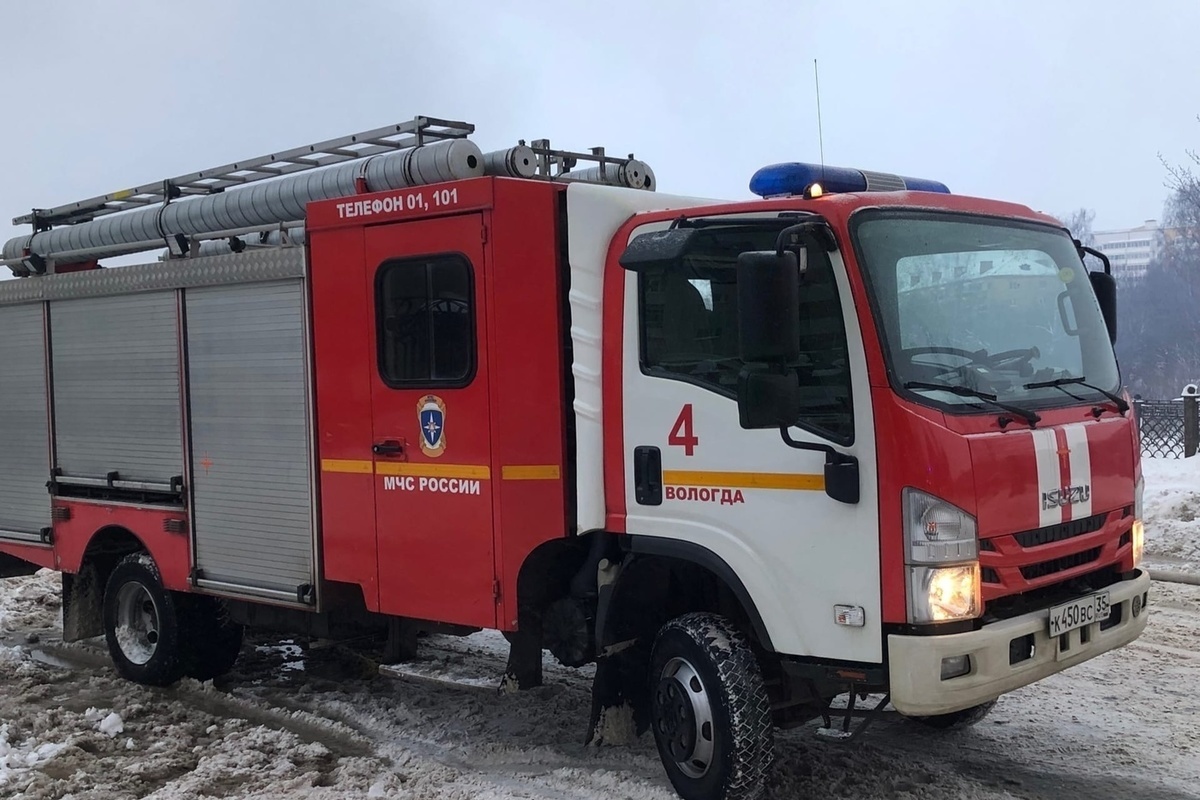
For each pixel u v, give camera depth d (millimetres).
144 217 7312
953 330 4340
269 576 6125
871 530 4012
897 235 4277
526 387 5027
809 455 4168
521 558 5043
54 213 8227
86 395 7234
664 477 4625
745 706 4344
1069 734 5512
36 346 7582
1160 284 33719
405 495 5430
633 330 4719
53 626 8984
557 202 5074
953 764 5141
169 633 6754
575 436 5016
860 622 4047
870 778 4887
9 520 7926
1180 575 8953
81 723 6168
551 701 6332
